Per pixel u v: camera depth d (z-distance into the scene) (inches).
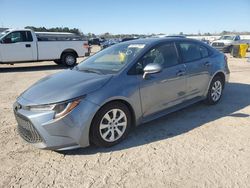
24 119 141.6
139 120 164.9
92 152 147.8
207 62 213.2
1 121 200.8
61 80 159.5
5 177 125.4
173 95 184.4
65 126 135.0
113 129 152.5
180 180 119.3
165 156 140.8
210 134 167.9
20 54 529.7
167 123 188.4
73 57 593.3
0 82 381.7
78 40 593.0
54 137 135.6
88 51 612.4
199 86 207.3
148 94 165.6
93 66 179.2
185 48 200.4
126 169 129.6
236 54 748.0
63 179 123.0
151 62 172.2
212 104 228.2
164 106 179.6
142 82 161.5
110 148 152.0
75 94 138.5
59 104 134.6
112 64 171.5
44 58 557.0
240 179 118.9
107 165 133.9
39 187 117.4
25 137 148.1
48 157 143.6
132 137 165.6
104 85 147.7
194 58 204.7
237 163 132.2
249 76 386.9
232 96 261.3
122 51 182.1
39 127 135.0
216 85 227.6
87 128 140.3
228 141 157.2
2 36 515.5
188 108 221.6
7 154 147.5
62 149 138.6
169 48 188.1
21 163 137.9
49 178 124.0
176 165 131.6
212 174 123.1
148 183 117.9
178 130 175.3
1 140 165.6
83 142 140.9
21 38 529.0
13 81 390.6
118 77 154.5
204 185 115.2
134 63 163.6
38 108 137.0
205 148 148.6
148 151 146.9
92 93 142.1
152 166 131.3
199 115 204.1
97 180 121.3
